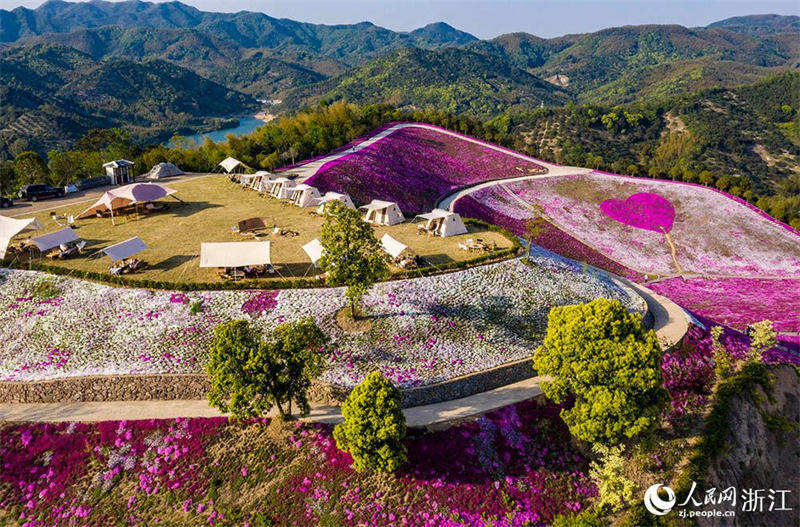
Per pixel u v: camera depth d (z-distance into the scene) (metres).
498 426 37.31
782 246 88.12
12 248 53.16
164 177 91.06
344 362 41.25
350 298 43.41
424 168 109.56
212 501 32.22
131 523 31.25
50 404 38.81
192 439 35.59
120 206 66.19
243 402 32.94
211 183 85.75
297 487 32.91
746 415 40.19
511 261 54.38
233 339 33.59
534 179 112.19
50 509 32.22
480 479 34.06
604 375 33.31
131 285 47.22
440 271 51.69
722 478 35.19
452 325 45.69
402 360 41.88
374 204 66.56
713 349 47.38
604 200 104.50
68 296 46.19
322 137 112.69
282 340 34.62
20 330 43.09
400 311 46.28
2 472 33.78
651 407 33.16
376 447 31.53
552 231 91.31
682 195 104.69
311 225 64.00
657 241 90.69
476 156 124.88
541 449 36.50
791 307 65.12
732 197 104.31
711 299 68.75
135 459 34.56
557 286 52.59
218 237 59.41
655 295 61.06
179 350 41.06
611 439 33.78
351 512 31.64
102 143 115.75
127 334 42.47
